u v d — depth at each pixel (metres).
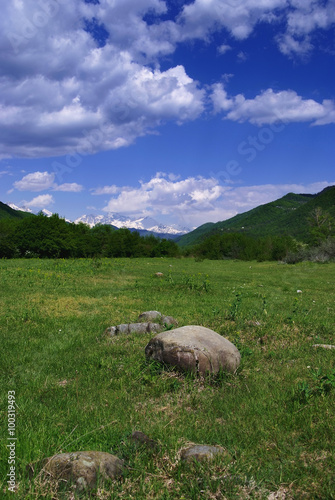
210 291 16.98
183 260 52.12
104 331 8.59
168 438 3.52
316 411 4.15
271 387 5.10
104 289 16.30
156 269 29.94
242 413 4.20
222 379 5.35
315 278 26.42
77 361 6.50
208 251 62.06
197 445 3.28
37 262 31.69
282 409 4.21
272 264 45.25
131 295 14.87
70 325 9.20
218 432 3.75
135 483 2.82
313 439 3.55
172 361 5.44
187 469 2.97
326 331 8.71
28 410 4.33
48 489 2.65
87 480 2.73
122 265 30.94
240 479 2.82
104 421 4.01
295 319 9.99
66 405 4.57
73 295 14.21
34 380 5.46
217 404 4.48
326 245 48.62
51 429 3.78
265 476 2.94
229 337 8.19
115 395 4.87
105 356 6.74
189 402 4.63
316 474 2.98
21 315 9.88
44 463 2.87
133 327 8.55
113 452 3.28
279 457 3.27
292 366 6.18
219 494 2.69
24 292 14.22
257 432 3.71
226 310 11.70
